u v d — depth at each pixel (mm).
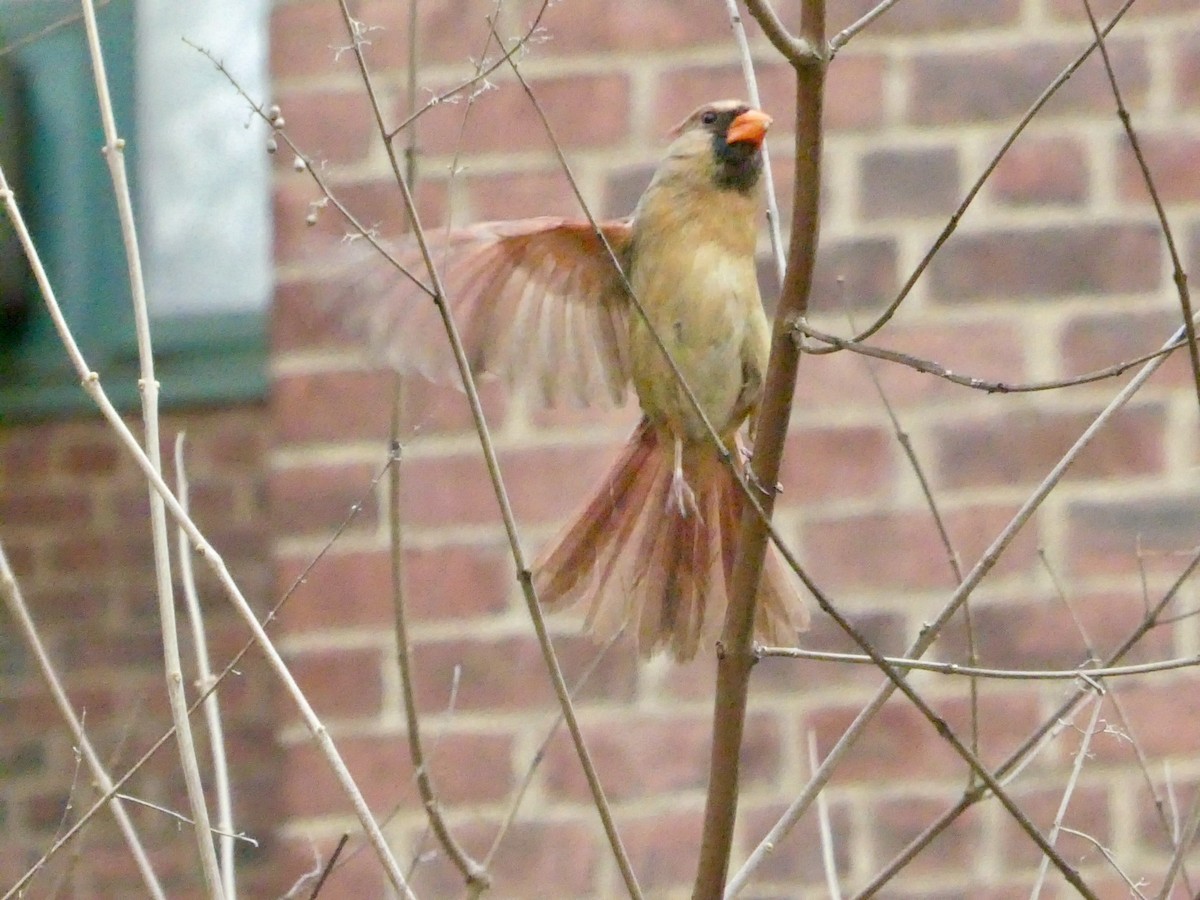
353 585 15531
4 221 16281
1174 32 15602
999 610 15500
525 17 15609
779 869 15461
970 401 15547
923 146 15594
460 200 15586
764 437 14898
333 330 15320
